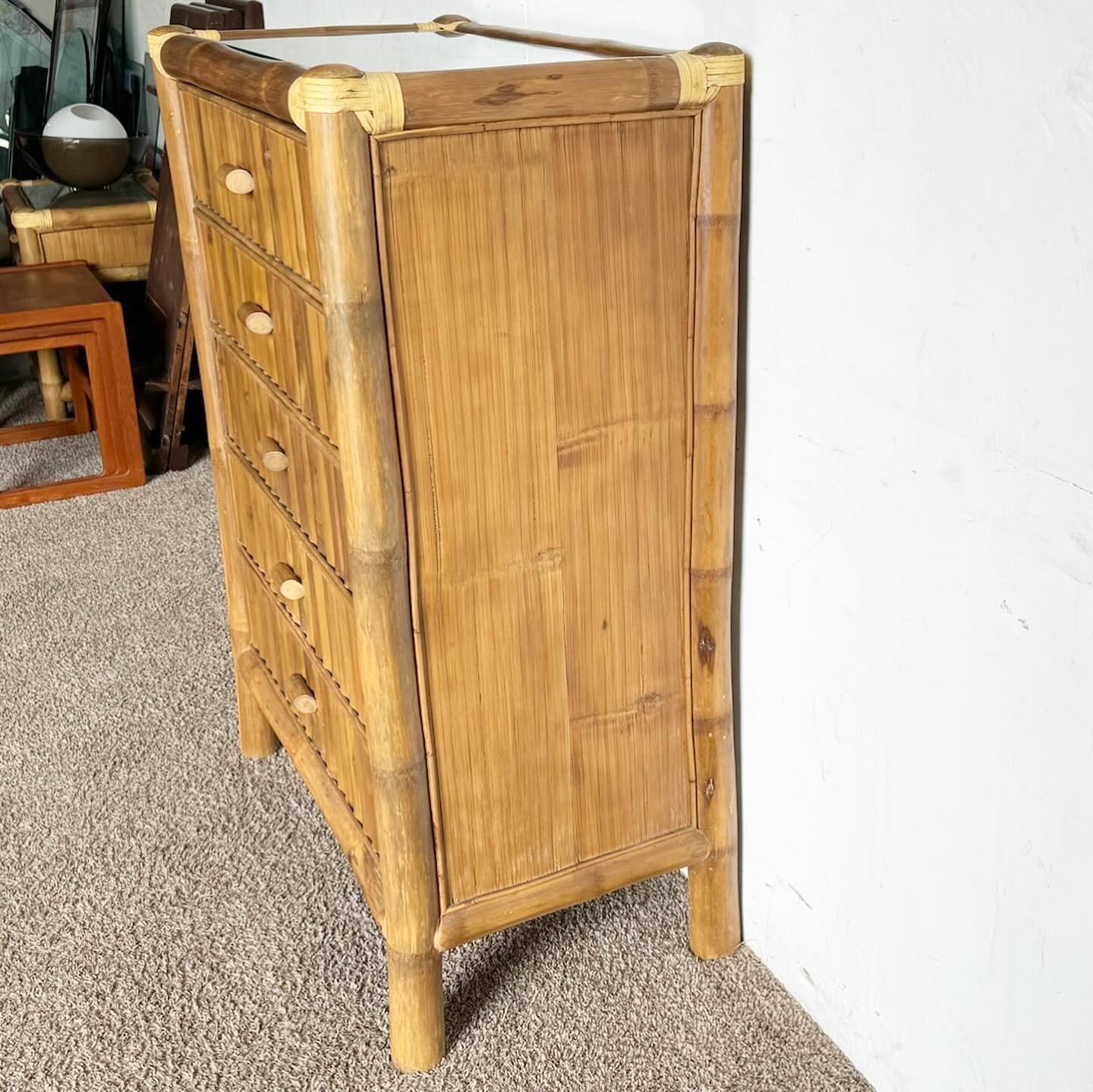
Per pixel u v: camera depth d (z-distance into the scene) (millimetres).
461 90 893
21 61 3252
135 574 2107
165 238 2439
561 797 1170
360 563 1001
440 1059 1195
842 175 939
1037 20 756
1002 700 912
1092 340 772
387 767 1068
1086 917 884
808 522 1072
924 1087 1095
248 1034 1233
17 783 1598
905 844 1051
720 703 1196
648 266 1029
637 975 1291
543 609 1098
